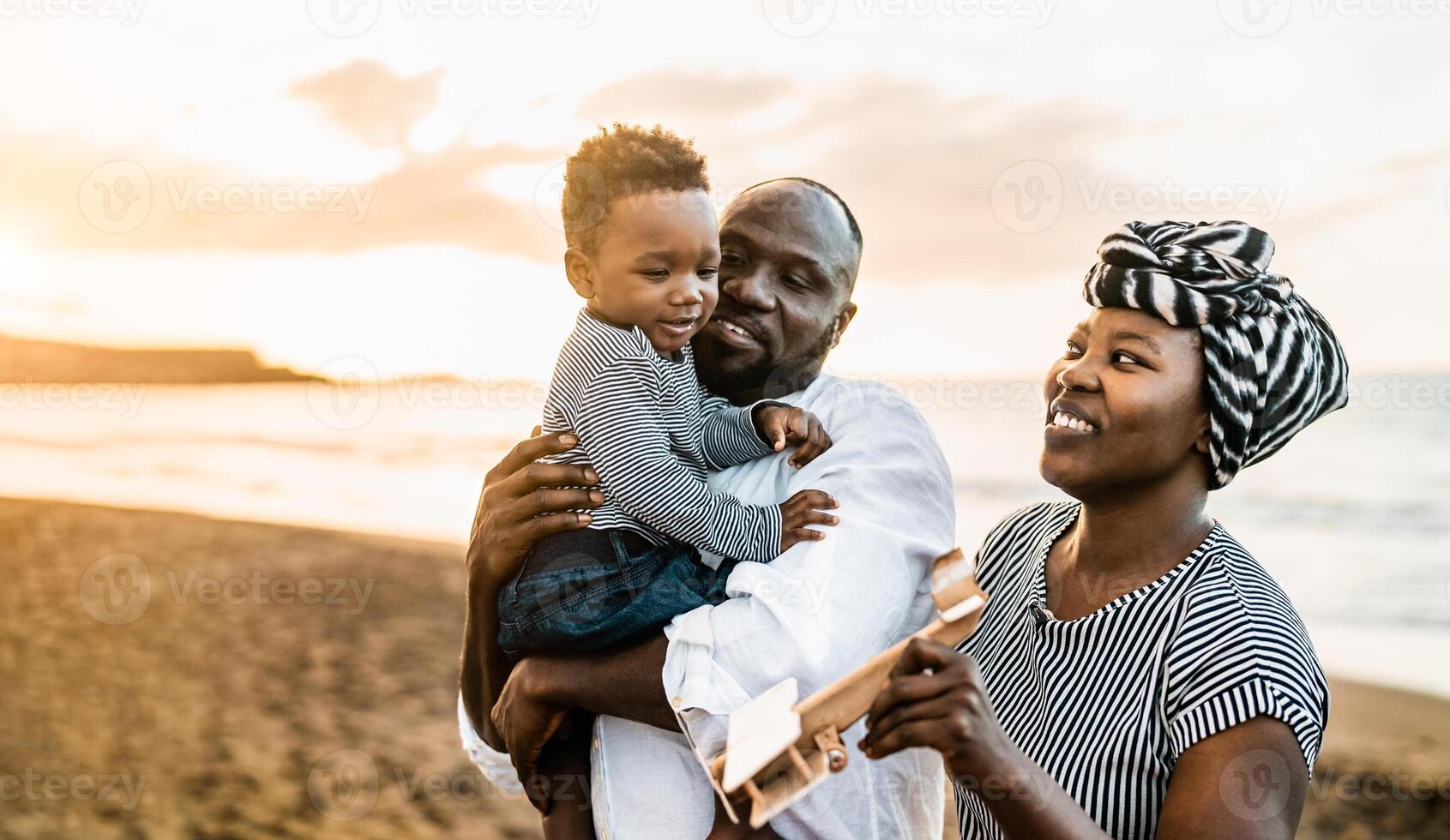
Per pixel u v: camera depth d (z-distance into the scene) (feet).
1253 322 6.06
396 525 55.67
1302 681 5.70
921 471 7.50
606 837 7.48
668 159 7.29
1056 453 6.38
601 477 7.21
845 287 7.99
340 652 36.09
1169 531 6.37
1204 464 6.32
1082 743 6.24
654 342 7.47
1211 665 5.83
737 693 6.57
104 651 36.81
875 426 7.67
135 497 62.80
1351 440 51.65
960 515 47.75
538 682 7.13
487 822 24.44
